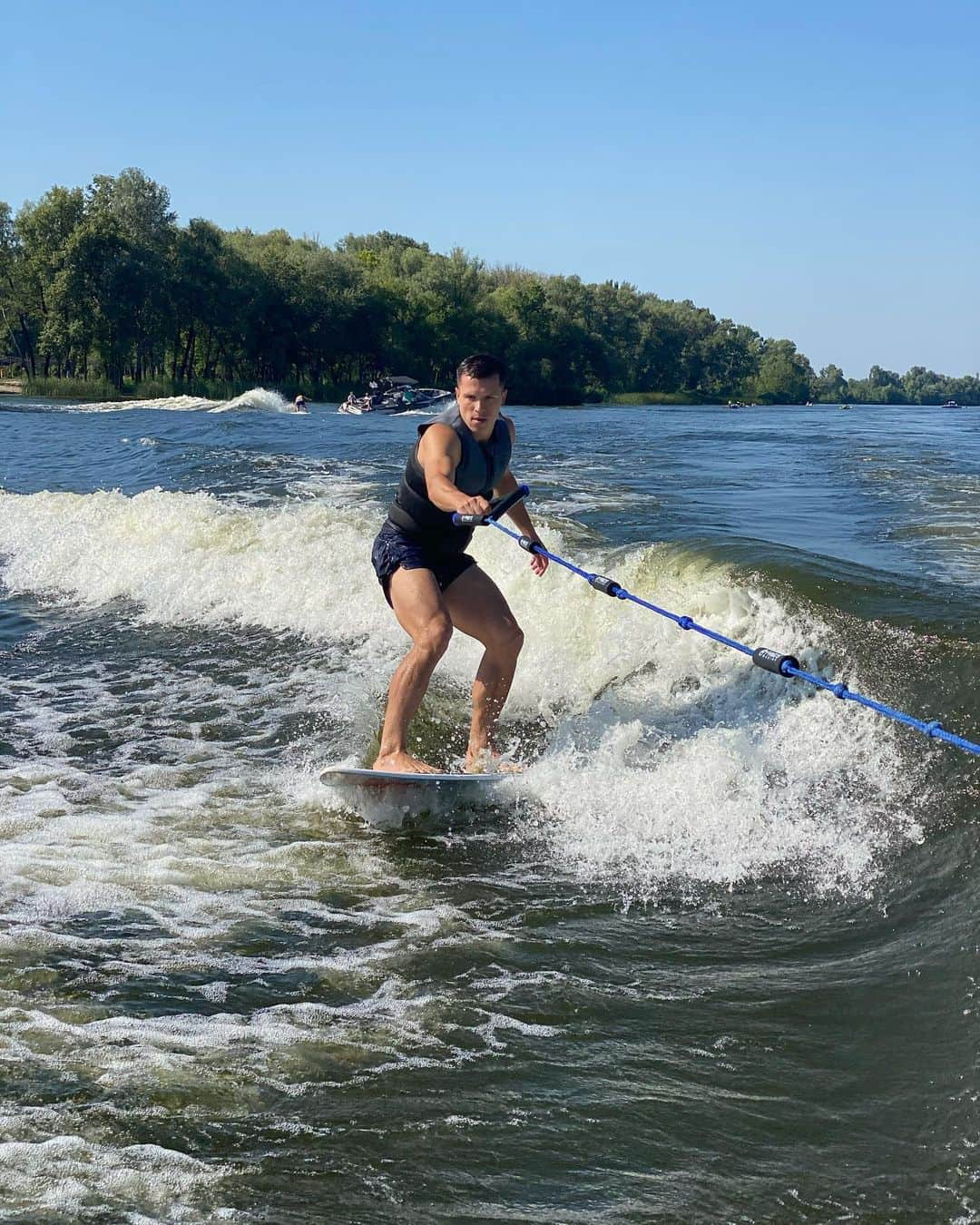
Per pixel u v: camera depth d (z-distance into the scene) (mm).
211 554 9422
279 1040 3238
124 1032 3254
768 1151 2809
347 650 7531
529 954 3779
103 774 5492
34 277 73562
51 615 8992
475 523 4832
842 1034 3279
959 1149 2791
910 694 5059
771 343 170625
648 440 23875
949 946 3654
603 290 128750
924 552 8664
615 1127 2885
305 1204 2588
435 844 4688
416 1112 2928
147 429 27828
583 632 6828
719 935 3895
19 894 4137
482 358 5105
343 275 86875
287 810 5027
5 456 19875
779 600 5914
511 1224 2553
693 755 5055
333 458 16969
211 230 78688
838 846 4383
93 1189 2600
